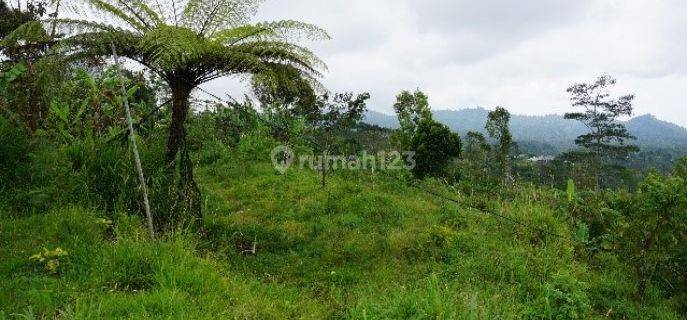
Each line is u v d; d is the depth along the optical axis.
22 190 6.81
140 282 5.07
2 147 7.14
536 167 60.22
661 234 7.62
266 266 7.10
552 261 7.73
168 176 7.52
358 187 12.16
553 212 10.30
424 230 9.18
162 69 7.19
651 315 6.89
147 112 12.02
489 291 6.29
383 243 8.38
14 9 10.88
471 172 24.66
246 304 4.99
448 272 7.05
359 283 6.63
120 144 7.72
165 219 7.00
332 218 9.88
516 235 8.91
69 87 9.11
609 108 66.00
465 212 10.41
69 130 8.34
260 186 12.01
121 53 7.07
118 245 5.52
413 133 28.95
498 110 38.44
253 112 14.84
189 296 4.88
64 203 6.70
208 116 16.11
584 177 42.75
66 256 5.27
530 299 6.36
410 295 5.26
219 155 14.75
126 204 6.95
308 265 7.32
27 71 8.14
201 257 6.38
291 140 16.59
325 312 5.52
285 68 8.01
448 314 4.71
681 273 8.08
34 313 4.20
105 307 4.33
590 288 7.36
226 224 8.55
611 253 8.98
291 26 7.45
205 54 7.09
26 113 8.34
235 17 7.40
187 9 7.26
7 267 4.93
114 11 7.06
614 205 9.71
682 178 7.74
